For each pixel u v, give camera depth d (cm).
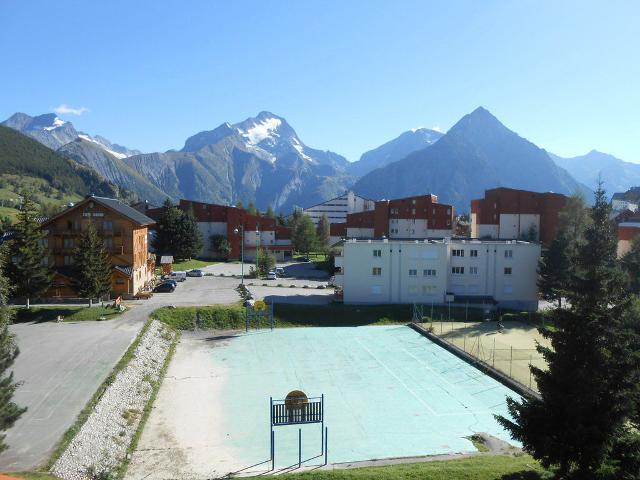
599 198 2144
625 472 1888
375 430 3197
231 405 3588
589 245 2075
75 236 6506
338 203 19150
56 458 2486
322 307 6462
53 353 4184
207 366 4475
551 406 2020
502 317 6369
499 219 12131
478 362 4500
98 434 2847
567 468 1989
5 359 2180
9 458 2470
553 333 2058
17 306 5631
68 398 3225
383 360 4684
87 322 5284
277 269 10300
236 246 12556
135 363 4069
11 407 2169
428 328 5819
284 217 18188
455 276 7138
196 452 2866
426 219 12825
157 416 3372
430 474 2267
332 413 3466
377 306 6656
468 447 2962
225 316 5938
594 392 1888
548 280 6488
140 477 2555
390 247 6912
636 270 5284
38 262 5588
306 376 4228
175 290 7388
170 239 10744
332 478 2273
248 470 2652
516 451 2888
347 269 6906
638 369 1909
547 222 11900
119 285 6544
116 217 6600
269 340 5372
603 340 1956
